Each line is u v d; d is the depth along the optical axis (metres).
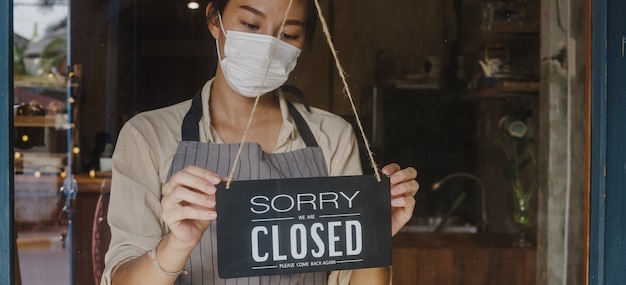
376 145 3.03
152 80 2.35
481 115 3.30
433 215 3.19
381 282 1.73
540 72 2.78
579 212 2.45
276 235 1.38
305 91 1.92
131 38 2.43
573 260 2.52
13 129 1.52
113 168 1.71
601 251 1.64
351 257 1.41
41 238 2.50
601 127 1.63
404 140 3.13
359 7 2.74
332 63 1.91
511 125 3.27
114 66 2.47
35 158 2.57
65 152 2.62
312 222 1.39
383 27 2.87
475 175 3.26
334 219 1.40
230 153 1.68
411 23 2.94
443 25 3.06
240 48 1.70
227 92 1.77
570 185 2.52
